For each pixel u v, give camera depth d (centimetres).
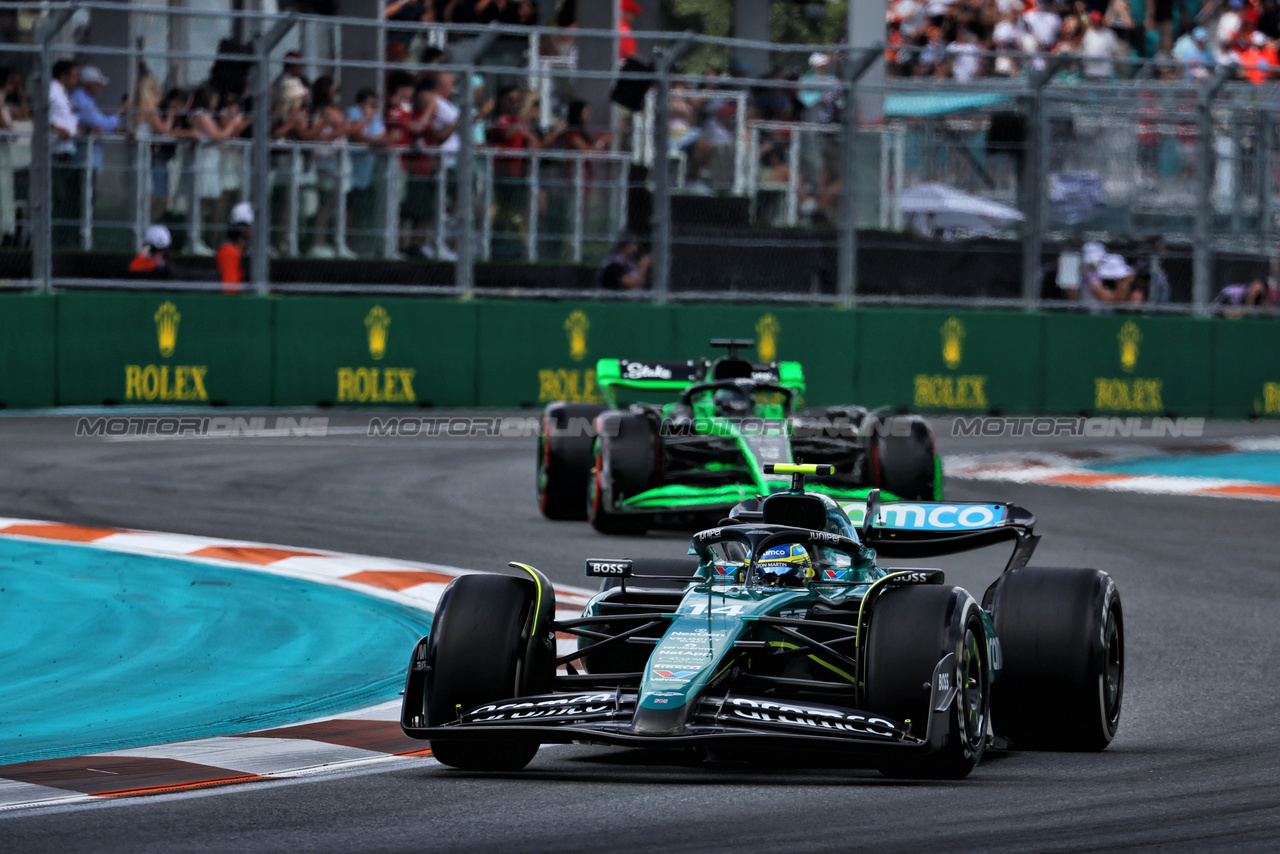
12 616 3794
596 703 2266
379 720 2853
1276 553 5038
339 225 7912
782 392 5278
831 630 2609
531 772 2391
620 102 8050
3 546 4634
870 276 8544
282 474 6112
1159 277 8988
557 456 5300
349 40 9000
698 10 19000
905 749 2170
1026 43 11462
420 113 8056
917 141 8531
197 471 6103
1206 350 9056
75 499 5428
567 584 4253
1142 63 8275
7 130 7494
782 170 8375
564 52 9612
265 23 8744
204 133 7706
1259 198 9000
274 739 2672
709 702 2223
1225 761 2469
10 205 7512
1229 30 11919
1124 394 8919
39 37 7250
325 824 2002
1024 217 8681
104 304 7494
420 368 7944
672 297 8206
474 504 5634
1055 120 8762
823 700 2497
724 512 5450
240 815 2061
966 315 8625
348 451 6781
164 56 7200
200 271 7775
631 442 5003
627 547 4850
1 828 1978
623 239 8194
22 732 2758
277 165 7800
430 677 2311
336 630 3712
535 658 2350
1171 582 4491
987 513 2788
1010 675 2541
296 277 7862
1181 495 6350
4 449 6450
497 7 9381
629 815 2045
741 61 11356
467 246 7962
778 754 2505
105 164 7594
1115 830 1970
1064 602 2550
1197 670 3353
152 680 3219
